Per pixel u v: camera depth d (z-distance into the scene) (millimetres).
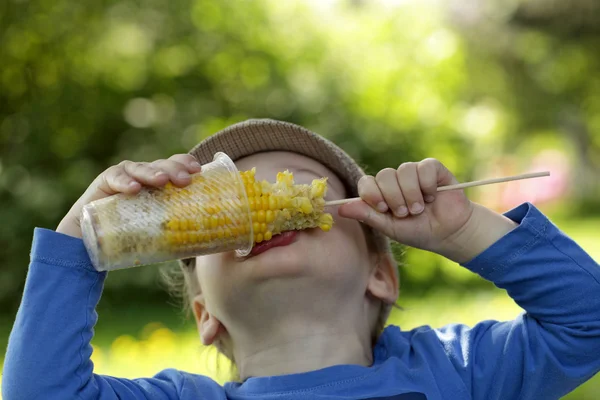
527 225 2672
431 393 2684
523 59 22562
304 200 2521
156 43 9406
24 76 9273
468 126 9328
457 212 2682
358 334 2863
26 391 2357
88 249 2367
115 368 5105
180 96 9172
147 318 7102
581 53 22203
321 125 8422
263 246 2621
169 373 2846
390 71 8953
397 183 2646
